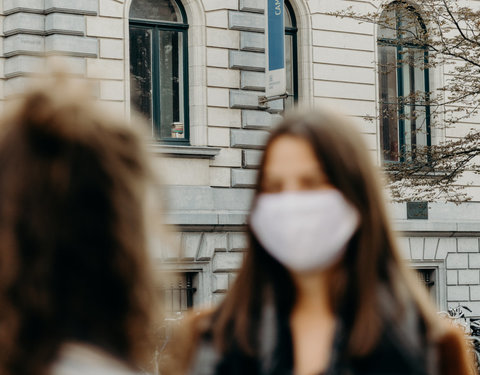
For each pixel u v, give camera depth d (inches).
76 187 63.4
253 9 804.0
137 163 66.1
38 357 61.8
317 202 95.9
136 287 64.9
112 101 740.7
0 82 717.9
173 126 783.1
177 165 768.3
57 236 62.8
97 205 63.8
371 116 793.6
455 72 891.4
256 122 799.1
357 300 96.4
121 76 746.2
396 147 887.1
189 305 771.4
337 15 774.5
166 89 781.9
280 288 102.7
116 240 64.0
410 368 93.4
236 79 797.9
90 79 68.4
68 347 62.6
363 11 861.2
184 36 790.5
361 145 99.7
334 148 97.7
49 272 62.6
